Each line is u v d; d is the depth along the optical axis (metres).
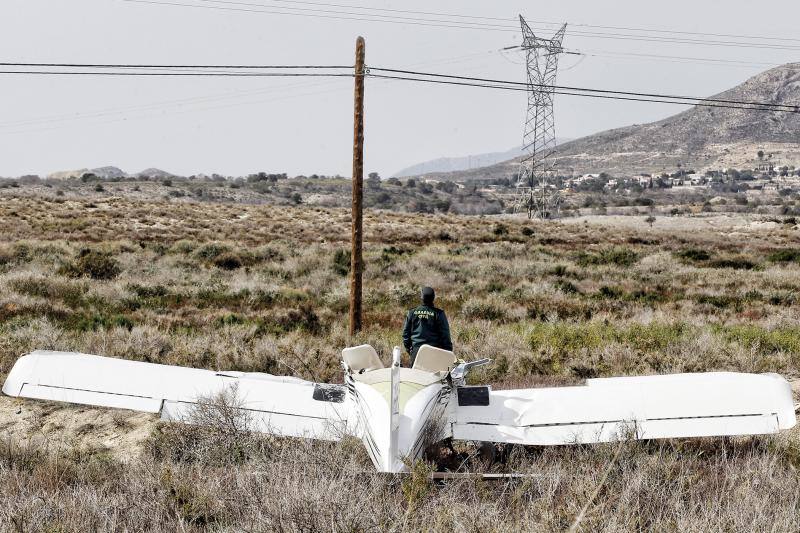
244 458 22.66
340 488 18.08
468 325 63.81
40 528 17.77
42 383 21.55
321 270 113.00
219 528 18.14
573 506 17.47
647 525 18.03
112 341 50.19
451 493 18.83
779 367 45.69
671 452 23.64
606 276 118.12
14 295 70.75
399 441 19.23
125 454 28.36
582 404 20.98
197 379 22.59
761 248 197.38
